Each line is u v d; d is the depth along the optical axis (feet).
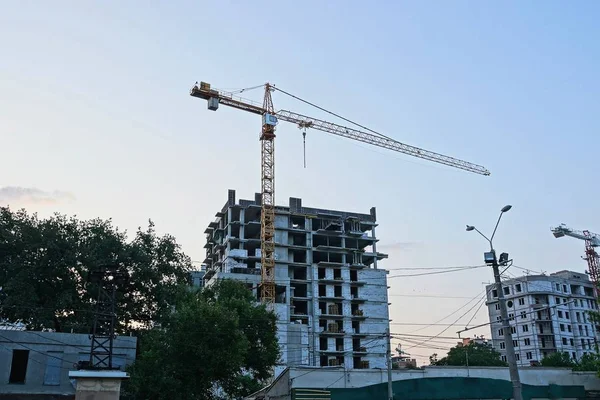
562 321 378.53
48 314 157.17
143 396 124.77
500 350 386.11
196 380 126.21
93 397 81.00
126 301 169.07
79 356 127.24
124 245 171.94
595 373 141.38
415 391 117.29
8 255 162.30
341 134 368.07
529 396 126.31
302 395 113.70
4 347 121.49
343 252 366.22
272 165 349.20
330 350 332.80
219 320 129.39
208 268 390.83
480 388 121.49
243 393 141.59
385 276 367.04
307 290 346.74
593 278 408.67
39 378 122.01
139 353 149.38
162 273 176.14
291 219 367.86
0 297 159.43
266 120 345.51
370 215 390.42
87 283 161.17
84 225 173.37
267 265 330.75
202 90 331.57
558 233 412.16
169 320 138.21
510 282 393.50
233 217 353.92
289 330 290.15
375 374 127.44
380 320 353.10
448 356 311.88
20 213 166.50
